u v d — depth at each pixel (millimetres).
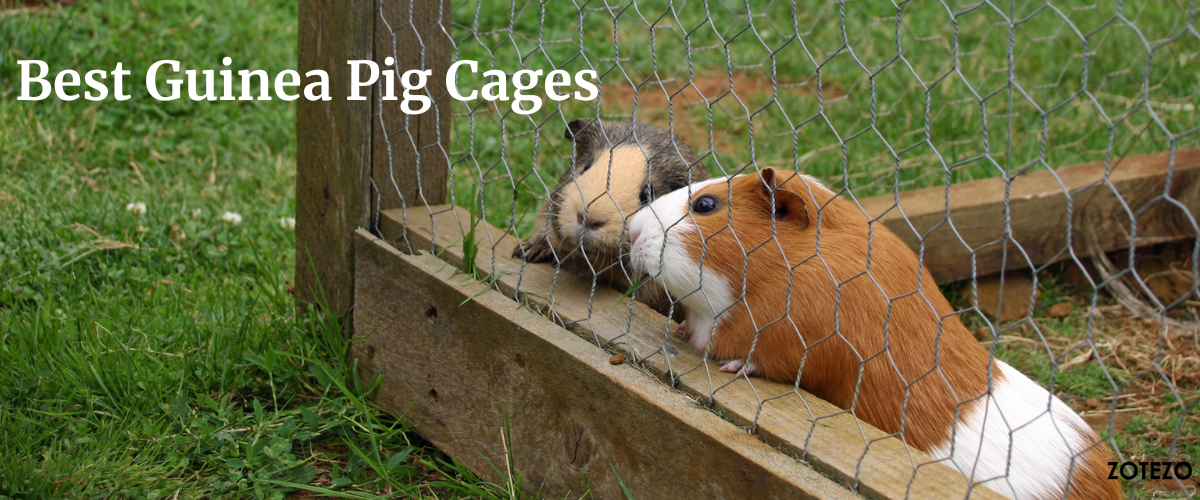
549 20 8078
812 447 2027
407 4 3064
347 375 3230
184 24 6664
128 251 4121
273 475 2750
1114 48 7180
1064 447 2285
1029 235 4523
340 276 3256
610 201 3141
